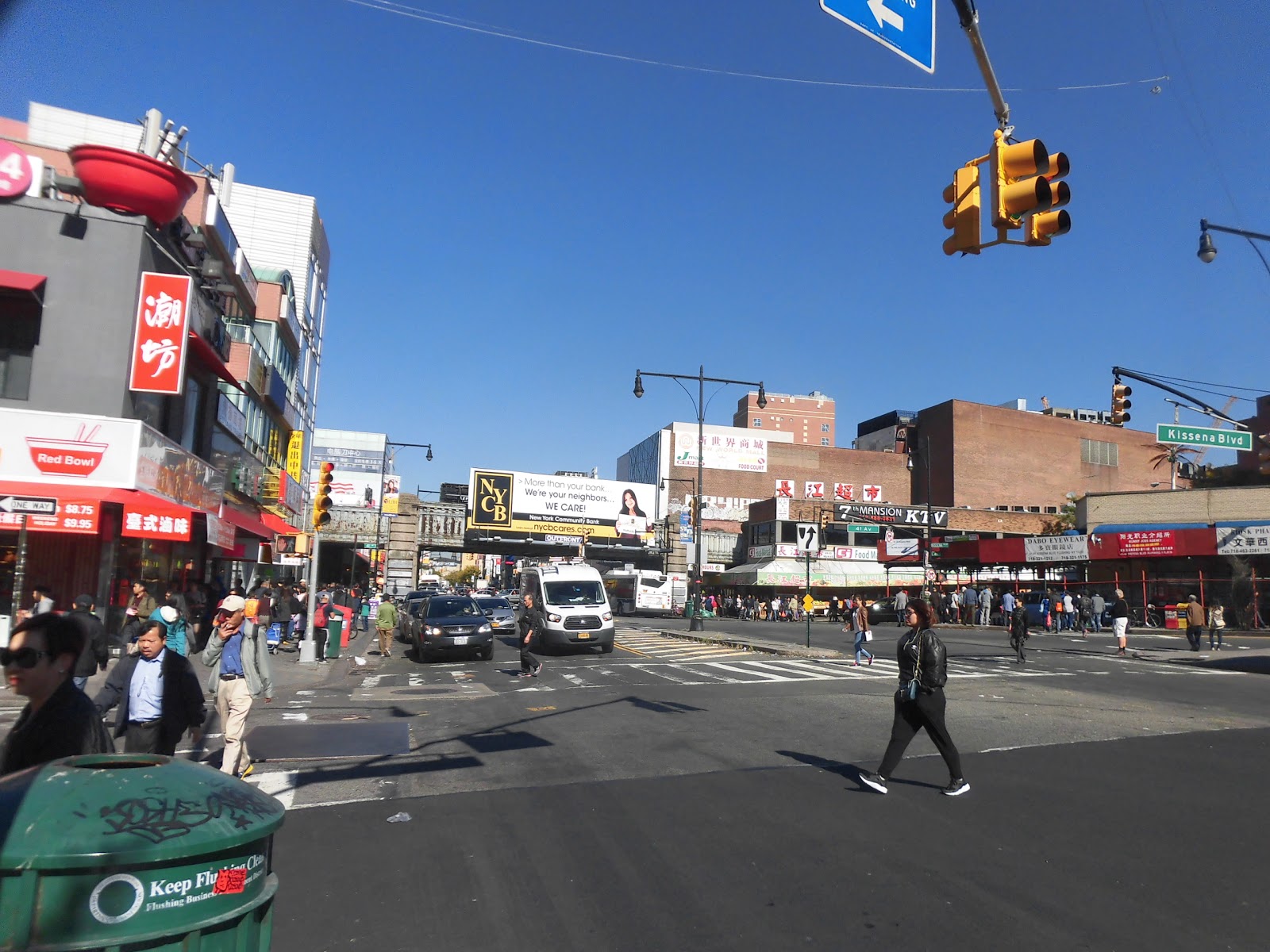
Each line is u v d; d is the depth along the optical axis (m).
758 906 4.91
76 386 17.20
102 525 16.83
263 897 2.56
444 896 5.04
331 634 21.22
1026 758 9.12
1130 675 19.02
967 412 87.31
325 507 19.67
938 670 7.43
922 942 4.42
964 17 6.42
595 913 4.80
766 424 136.75
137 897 2.22
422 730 10.92
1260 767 8.70
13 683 3.55
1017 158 7.26
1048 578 47.38
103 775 2.44
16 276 16.72
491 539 59.59
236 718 8.05
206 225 24.89
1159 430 21.97
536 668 18.19
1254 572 35.31
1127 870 5.52
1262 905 4.93
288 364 38.16
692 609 34.28
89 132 31.25
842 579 59.38
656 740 10.14
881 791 7.46
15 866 2.14
